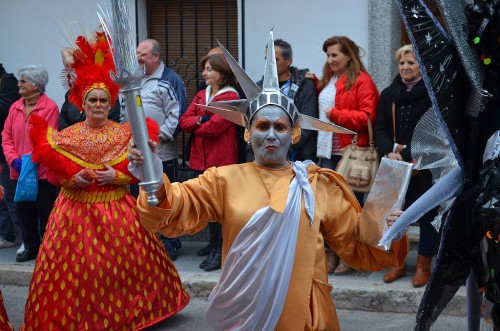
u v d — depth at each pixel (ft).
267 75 12.75
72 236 18.45
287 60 22.29
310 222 12.37
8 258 25.49
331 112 21.71
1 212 26.81
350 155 21.52
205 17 26.68
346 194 12.96
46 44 27.48
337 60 21.83
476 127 12.05
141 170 11.57
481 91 11.64
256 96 12.71
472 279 12.84
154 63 23.50
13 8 27.66
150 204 11.60
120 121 23.52
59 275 18.33
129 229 18.83
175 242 24.54
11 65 27.89
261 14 25.61
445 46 11.80
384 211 12.42
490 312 11.87
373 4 24.64
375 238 12.53
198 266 23.73
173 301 19.61
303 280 12.25
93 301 18.38
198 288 22.21
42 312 18.34
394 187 12.37
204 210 12.52
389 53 24.71
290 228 12.22
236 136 23.29
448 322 19.75
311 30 25.27
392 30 24.77
